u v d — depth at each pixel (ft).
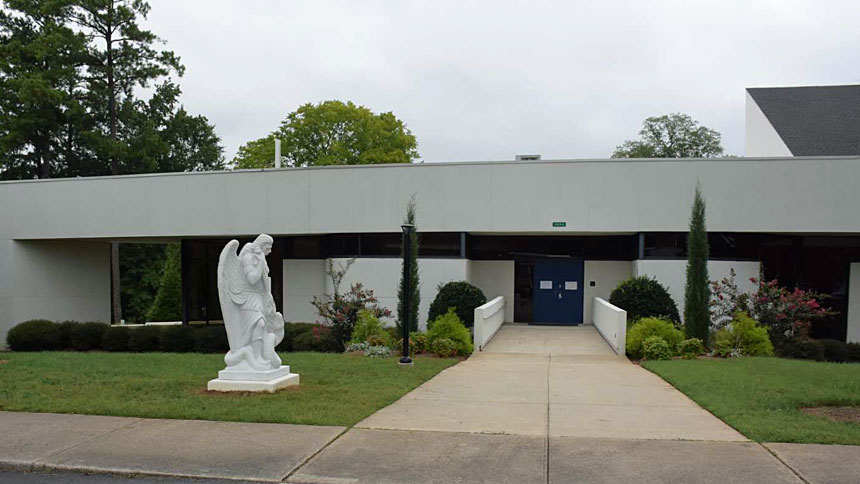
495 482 20.08
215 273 90.94
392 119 152.76
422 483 20.03
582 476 20.59
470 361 50.70
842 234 70.59
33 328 74.69
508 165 72.18
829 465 21.36
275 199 76.59
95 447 23.63
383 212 74.08
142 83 127.65
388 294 73.87
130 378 38.06
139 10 125.08
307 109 147.33
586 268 80.53
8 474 21.44
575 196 71.05
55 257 88.43
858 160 66.33
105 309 95.86
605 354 56.29
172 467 21.49
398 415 29.01
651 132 172.55
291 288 81.20
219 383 33.47
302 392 33.30
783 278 73.61
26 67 119.65
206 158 165.48
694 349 52.39
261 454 22.81
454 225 72.84
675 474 20.68
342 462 22.02
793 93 108.27
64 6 118.52
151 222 79.92
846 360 56.90
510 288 81.66
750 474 20.59
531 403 32.19
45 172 130.31
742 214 67.92
